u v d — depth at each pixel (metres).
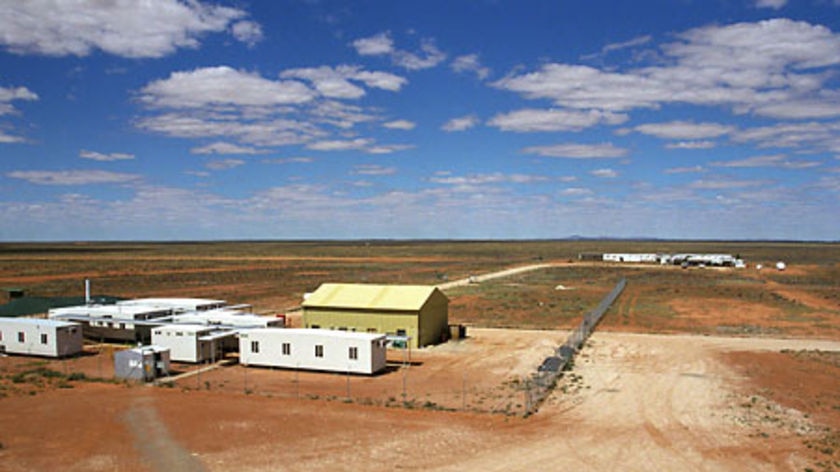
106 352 52.88
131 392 38.34
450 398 37.38
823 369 44.97
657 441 29.41
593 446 28.69
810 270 141.25
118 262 174.38
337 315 55.62
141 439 29.22
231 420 32.28
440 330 58.00
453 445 28.73
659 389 39.16
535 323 67.88
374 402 36.19
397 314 54.16
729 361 47.47
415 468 25.97
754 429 31.22
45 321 51.81
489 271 142.75
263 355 46.34
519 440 29.48
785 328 63.81
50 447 28.02
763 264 163.75
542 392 38.31
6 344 51.62
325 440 29.27
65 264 163.38
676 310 75.88
